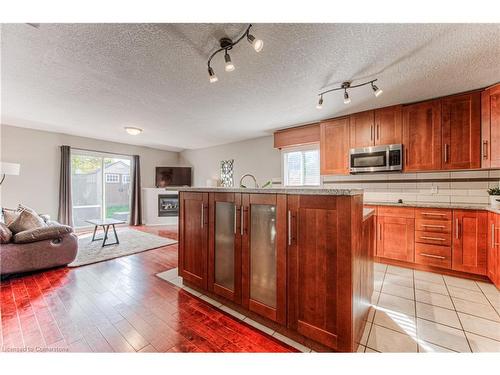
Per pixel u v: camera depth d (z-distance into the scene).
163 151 7.09
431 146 2.84
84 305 2.00
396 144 3.04
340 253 1.33
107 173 6.02
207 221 2.10
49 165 4.88
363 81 2.41
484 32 1.62
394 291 2.29
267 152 5.06
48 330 1.65
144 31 1.65
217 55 1.95
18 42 1.77
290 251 1.52
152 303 2.05
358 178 3.74
